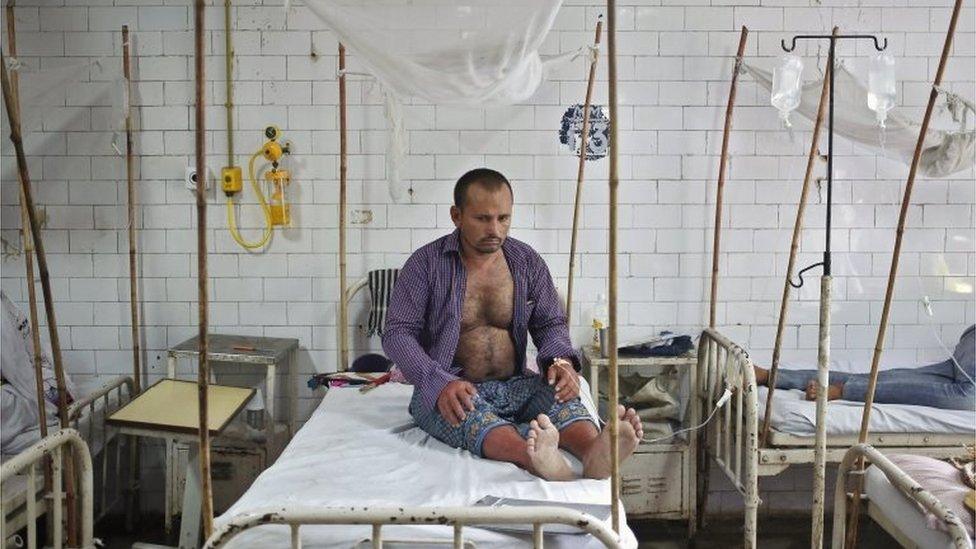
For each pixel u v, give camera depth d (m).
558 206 4.07
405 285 2.90
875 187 4.07
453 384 2.66
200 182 1.84
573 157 4.05
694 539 3.84
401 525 1.97
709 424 3.84
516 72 2.90
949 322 4.14
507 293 2.95
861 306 4.13
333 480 2.35
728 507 4.14
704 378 3.84
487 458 2.55
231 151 4.02
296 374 4.06
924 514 2.46
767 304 4.14
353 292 3.98
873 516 2.88
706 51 4.02
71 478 2.92
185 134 4.02
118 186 4.03
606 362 3.76
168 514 3.90
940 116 4.02
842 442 3.37
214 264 4.09
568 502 2.17
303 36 3.98
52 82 3.60
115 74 3.96
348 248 4.08
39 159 4.00
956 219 4.09
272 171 3.98
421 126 4.03
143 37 3.97
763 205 4.08
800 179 4.07
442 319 2.91
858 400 3.56
